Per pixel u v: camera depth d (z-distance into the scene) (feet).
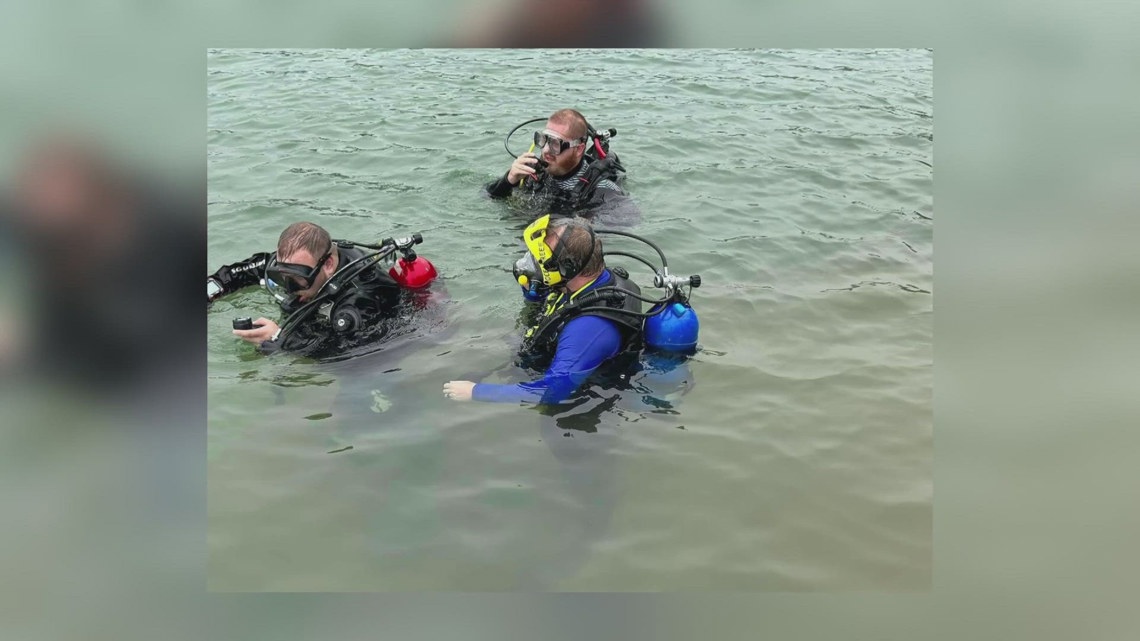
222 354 14.03
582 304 13.83
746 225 19.16
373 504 11.34
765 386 13.75
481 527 11.08
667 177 21.49
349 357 14.01
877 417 13.09
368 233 18.10
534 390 13.15
